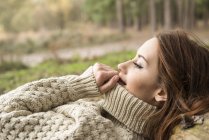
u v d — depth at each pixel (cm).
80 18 4656
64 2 4416
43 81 214
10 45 2888
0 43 2978
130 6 3750
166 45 204
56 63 1155
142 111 205
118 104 208
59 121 190
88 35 3275
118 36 3244
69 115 198
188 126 188
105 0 3712
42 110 209
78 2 4519
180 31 211
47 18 4350
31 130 190
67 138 181
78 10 4644
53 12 4375
